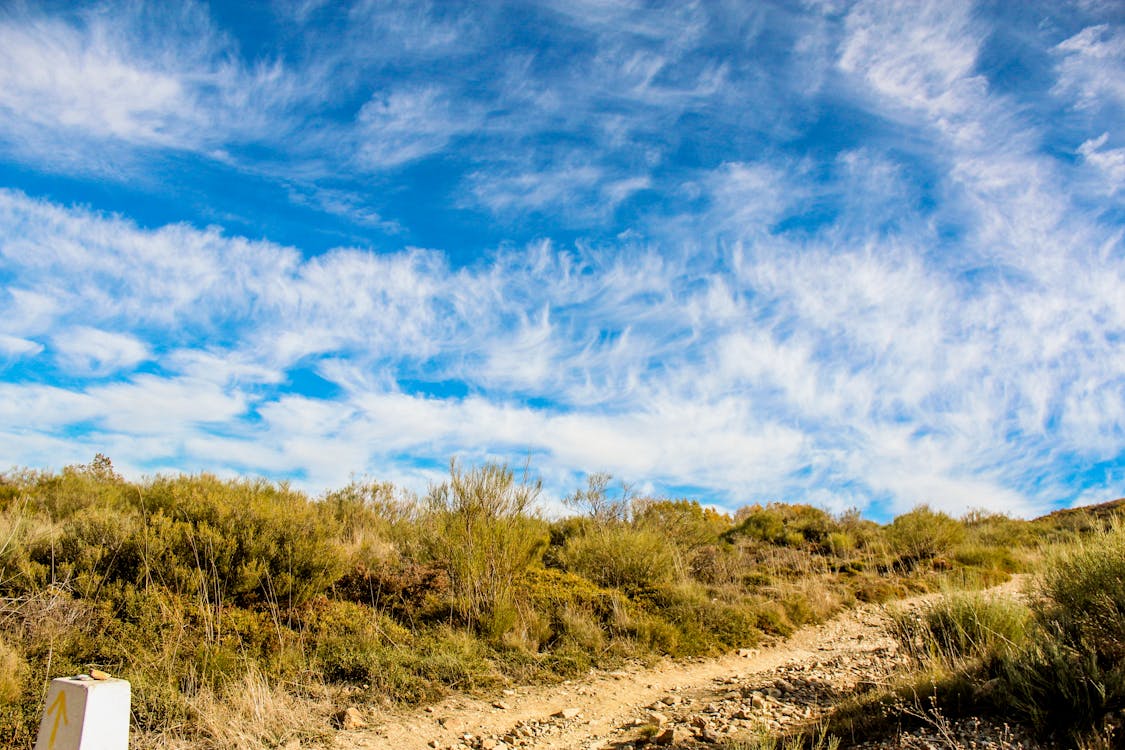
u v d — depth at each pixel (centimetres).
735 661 1073
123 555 879
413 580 1112
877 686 694
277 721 682
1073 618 605
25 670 645
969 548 1844
